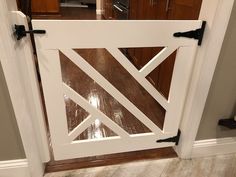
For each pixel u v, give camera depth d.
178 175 1.39
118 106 2.05
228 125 1.37
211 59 1.13
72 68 2.80
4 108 1.07
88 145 1.37
